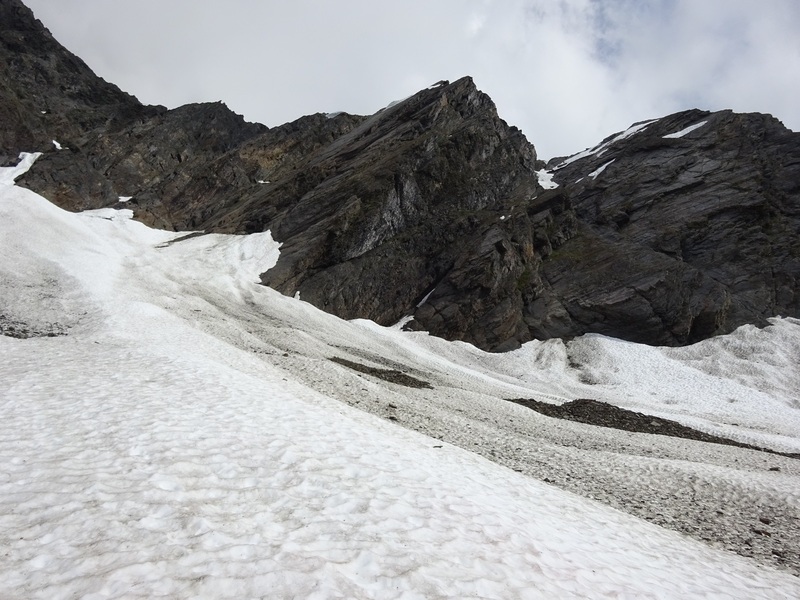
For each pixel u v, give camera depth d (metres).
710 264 63.25
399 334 55.97
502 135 91.31
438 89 92.44
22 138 73.50
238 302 49.09
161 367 15.91
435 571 5.91
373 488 8.33
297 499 7.47
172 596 4.79
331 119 106.44
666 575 7.77
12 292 33.09
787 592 8.52
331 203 68.88
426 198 72.62
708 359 50.50
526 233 66.06
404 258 65.06
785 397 42.81
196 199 82.00
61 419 10.13
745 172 70.00
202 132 96.75
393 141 80.88
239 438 9.78
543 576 6.38
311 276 61.16
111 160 80.75
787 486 16.22
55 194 68.75
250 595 4.93
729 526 13.18
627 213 71.88
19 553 5.32
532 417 27.31
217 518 6.55
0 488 6.82
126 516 6.30
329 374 26.20
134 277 45.09
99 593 4.72
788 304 58.16
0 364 15.13
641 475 16.84
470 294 58.50
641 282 58.59
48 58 93.50
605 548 8.36
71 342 19.62
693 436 29.03
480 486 10.06
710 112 89.50
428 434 18.97
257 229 70.44
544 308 59.34
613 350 53.03
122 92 101.19
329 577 5.38
